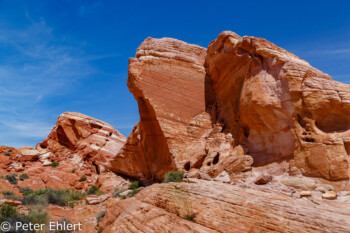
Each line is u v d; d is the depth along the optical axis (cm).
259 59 1483
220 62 1800
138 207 1221
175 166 1661
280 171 1310
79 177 3178
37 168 3309
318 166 1179
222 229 813
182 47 1980
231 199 914
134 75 1766
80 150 3656
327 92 1265
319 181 1156
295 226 707
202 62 2006
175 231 884
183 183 1184
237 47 1602
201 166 1623
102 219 1481
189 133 1775
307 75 1337
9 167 3322
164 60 1869
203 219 891
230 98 1733
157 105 1764
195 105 1859
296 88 1305
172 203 1062
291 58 1448
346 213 729
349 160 1137
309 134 1259
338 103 1246
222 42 1744
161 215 1030
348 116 1258
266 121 1412
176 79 1862
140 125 2184
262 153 1445
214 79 1908
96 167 3456
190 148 1689
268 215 777
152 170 2034
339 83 1305
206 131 1800
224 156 1545
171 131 1741
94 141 3759
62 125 3838
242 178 1336
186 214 956
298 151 1266
